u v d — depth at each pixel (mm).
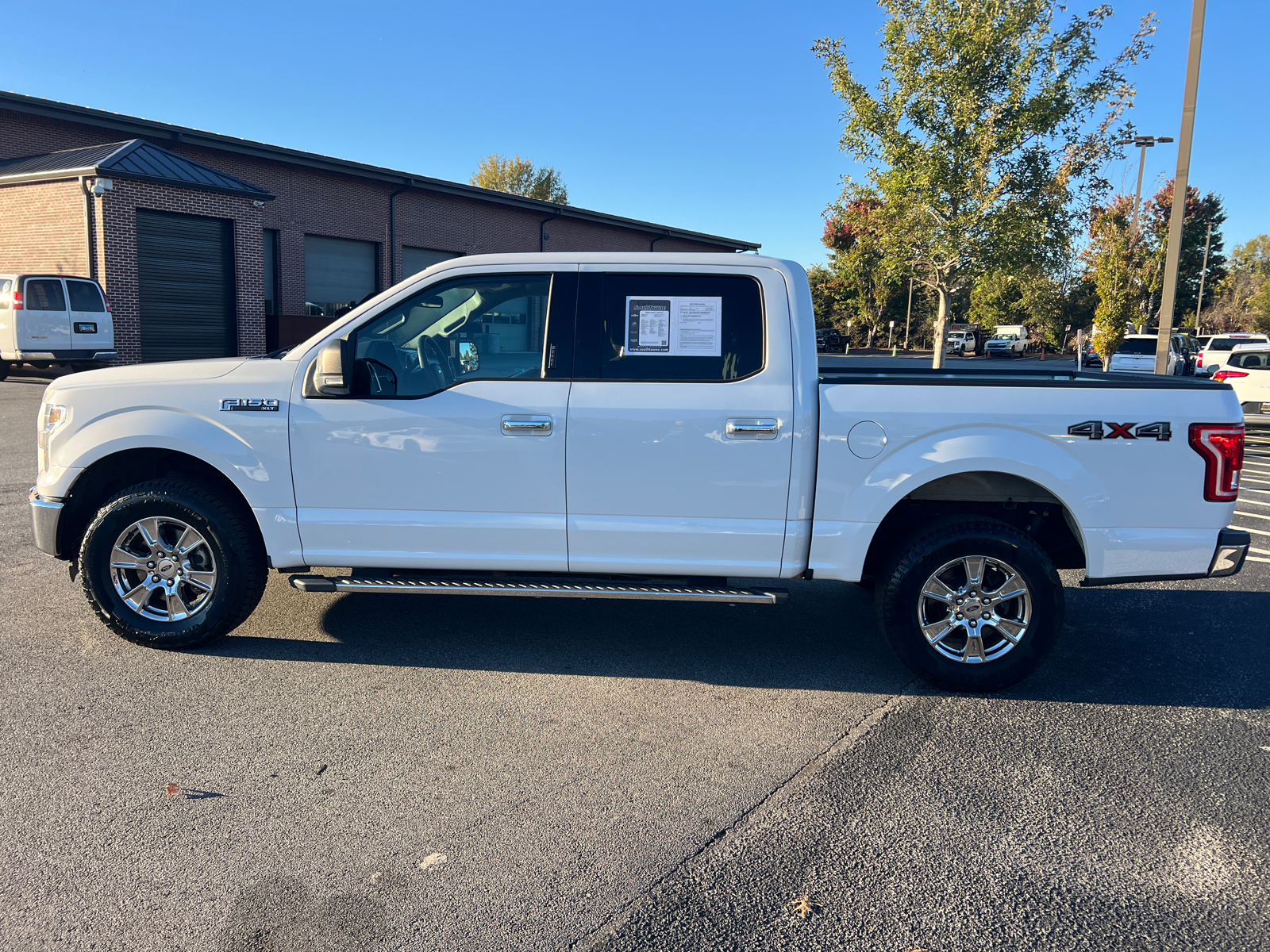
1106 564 4156
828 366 5590
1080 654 4910
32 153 22750
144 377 4422
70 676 4207
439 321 4406
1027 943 2498
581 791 3281
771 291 4262
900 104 17062
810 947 2461
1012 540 4168
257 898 2611
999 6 16328
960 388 4160
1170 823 3152
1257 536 8055
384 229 30141
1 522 7098
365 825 3016
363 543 4371
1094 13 16125
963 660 4270
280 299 27219
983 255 17234
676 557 4281
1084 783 3434
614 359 4270
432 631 4980
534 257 4344
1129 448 4094
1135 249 30828
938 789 3361
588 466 4215
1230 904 2689
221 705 3939
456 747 3613
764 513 4219
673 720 3934
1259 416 15617
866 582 5078
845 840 2998
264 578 4523
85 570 4414
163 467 4793
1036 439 4109
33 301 17641
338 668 4406
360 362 4301
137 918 2512
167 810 3076
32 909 2539
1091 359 41625
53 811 3053
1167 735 3885
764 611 5543
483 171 65938
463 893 2658
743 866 2836
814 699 4207
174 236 21719
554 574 4496
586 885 2713
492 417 4223
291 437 4305
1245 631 5367
